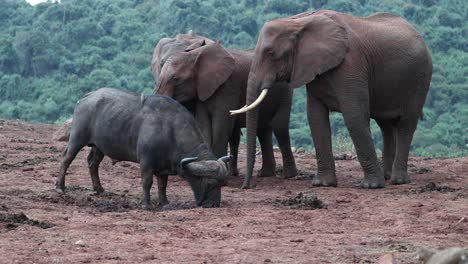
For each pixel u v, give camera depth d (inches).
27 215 551.5
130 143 616.4
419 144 2356.1
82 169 832.3
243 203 633.0
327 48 722.8
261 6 3491.6
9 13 3577.8
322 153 741.3
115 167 850.1
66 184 734.5
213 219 549.0
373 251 456.8
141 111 613.6
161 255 439.8
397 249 461.7
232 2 3695.9
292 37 730.8
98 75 2839.6
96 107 634.2
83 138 642.8
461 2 3700.8
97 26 3284.9
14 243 460.8
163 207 608.1
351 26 739.4
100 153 665.0
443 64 3137.3
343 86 724.0
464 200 634.8
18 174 780.0
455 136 2443.4
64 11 3388.3
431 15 3572.8
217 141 788.6
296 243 475.8
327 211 585.9
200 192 603.5
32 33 3014.3
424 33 3339.1
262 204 628.7
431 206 603.5
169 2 3523.6
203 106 793.6
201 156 606.5
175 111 612.7
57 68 3002.0
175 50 839.7
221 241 479.2
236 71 801.6
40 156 929.5
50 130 1379.2
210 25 3297.2
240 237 494.0
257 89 740.0
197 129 615.2
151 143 602.2
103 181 757.9
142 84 2898.6
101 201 627.5
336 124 2271.2
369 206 611.2
